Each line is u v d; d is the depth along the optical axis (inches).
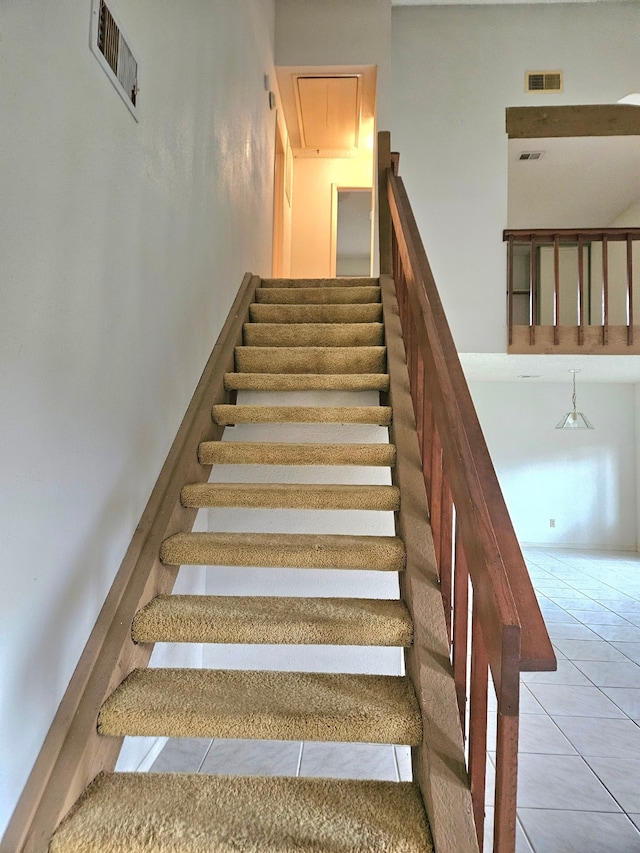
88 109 52.4
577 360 206.7
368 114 213.0
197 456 82.0
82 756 46.1
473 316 189.0
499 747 35.0
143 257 67.6
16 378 41.6
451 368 58.7
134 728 49.3
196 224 90.8
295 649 99.2
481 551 39.8
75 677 50.9
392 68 195.5
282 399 106.6
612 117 191.6
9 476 40.9
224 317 111.6
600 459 290.0
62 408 48.6
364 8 179.2
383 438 105.4
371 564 65.4
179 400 83.0
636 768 81.3
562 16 193.6
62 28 47.4
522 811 70.8
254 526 103.2
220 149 106.9
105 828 41.9
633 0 191.5
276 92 185.5
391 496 72.9
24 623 43.2
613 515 287.3
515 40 193.9
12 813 41.6
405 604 63.1
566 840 65.3
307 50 178.5
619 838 65.9
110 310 58.2
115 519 60.3
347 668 99.0
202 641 57.6
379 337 110.9
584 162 218.1
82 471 52.6
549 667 33.8
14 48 40.6
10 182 40.4
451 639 57.5
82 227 51.6
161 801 45.1
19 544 42.4
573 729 93.2
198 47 90.6
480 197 191.3
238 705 50.3
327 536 70.9
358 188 249.0
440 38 195.2
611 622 156.3
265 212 163.3
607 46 192.2
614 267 262.1
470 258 190.2
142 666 59.0
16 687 42.1
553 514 291.6
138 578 61.6
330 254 246.8
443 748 46.1
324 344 112.4
